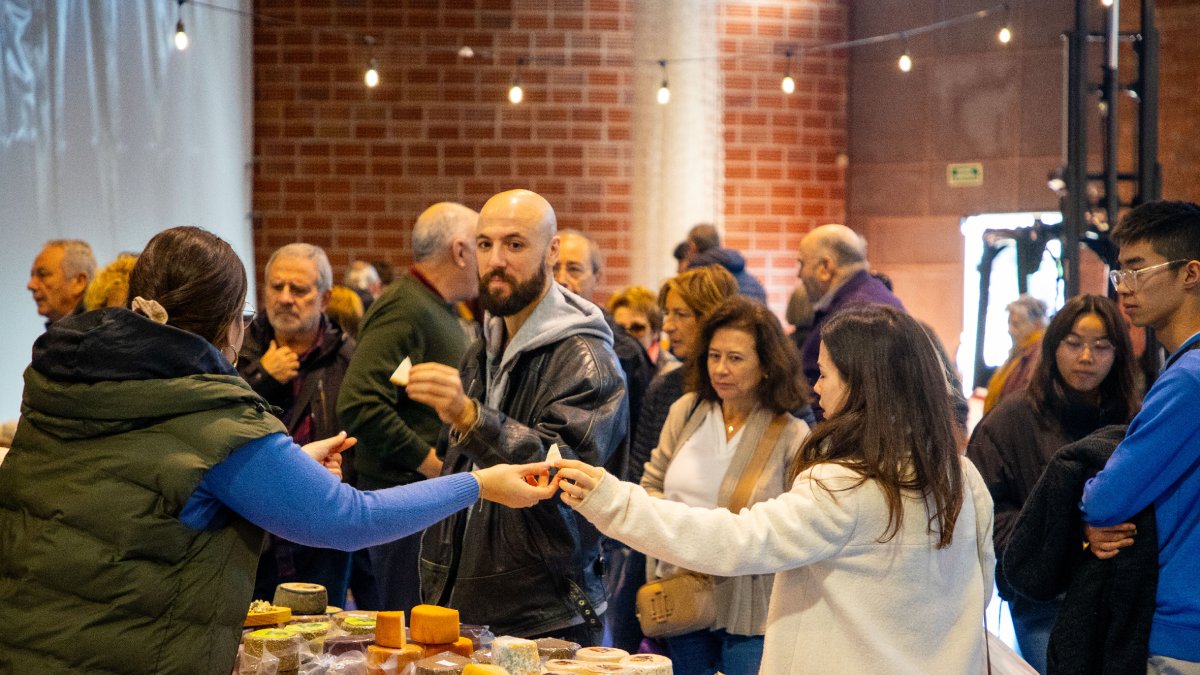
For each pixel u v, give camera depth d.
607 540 3.65
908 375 2.08
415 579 3.49
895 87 7.65
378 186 7.13
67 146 5.01
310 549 3.48
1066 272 4.86
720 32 7.36
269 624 2.33
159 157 5.85
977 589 2.12
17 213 4.64
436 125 7.12
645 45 7.17
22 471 1.82
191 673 1.79
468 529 2.66
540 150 7.16
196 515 1.80
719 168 7.38
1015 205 7.49
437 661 2.11
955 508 2.06
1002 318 7.38
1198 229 2.39
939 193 7.64
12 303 4.61
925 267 7.70
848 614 2.02
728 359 3.10
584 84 7.14
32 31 4.74
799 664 2.07
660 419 3.80
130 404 1.78
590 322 2.74
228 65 6.69
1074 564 2.51
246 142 7.00
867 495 2.02
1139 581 2.31
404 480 3.56
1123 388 3.06
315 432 3.68
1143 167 4.85
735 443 3.12
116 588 1.75
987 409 5.36
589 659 2.19
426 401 2.40
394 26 7.09
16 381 4.66
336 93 7.09
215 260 1.90
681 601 2.94
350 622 2.38
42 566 1.75
